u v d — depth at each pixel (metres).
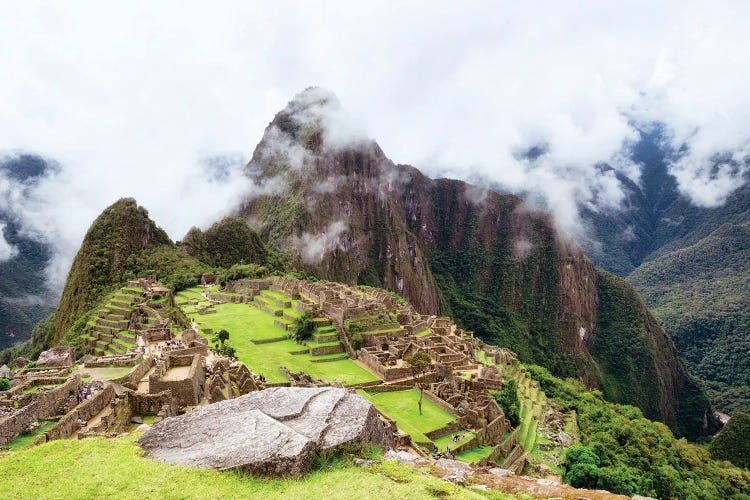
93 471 18.06
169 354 43.25
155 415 29.81
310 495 16.61
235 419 20.34
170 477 17.58
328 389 22.30
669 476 71.19
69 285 149.12
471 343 109.81
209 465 18.25
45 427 25.52
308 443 18.58
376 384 67.88
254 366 62.09
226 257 180.62
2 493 16.97
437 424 54.91
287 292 109.06
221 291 126.56
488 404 60.88
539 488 19.98
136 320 77.38
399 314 97.62
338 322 86.62
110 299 99.31
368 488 17.16
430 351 78.88
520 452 60.00
